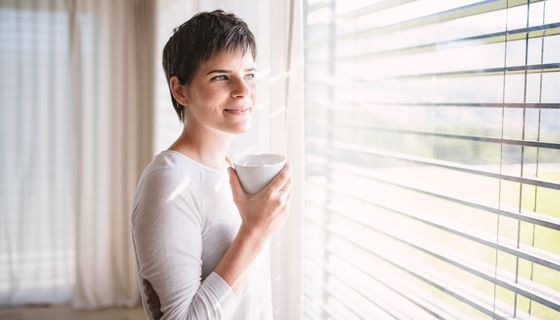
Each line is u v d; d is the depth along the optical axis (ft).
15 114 11.10
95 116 11.35
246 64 3.17
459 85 3.36
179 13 7.88
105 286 11.70
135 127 11.61
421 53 3.79
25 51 11.01
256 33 5.12
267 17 4.93
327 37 5.18
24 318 10.97
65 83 11.27
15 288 11.46
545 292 2.70
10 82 11.03
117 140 11.54
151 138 11.44
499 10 3.00
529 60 2.80
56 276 11.62
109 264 11.73
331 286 4.88
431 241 3.67
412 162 3.60
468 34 3.28
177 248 2.80
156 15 9.45
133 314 11.31
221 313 2.85
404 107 4.02
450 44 3.45
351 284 4.47
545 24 2.65
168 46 3.32
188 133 3.29
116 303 11.85
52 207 11.39
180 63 3.16
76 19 11.00
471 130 3.26
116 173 11.61
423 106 3.72
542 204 2.78
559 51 2.60
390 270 4.21
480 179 3.22
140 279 3.05
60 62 11.19
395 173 4.15
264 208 2.98
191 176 3.10
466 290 3.26
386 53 4.25
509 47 2.92
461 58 3.34
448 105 3.41
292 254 4.26
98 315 11.25
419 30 3.82
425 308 3.49
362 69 4.67
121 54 11.35
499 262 3.10
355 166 4.90
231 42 3.05
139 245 2.86
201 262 3.00
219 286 2.86
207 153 3.30
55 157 11.28
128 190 11.69
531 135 2.79
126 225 11.76
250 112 3.22
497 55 3.02
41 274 11.59
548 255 2.68
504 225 3.04
